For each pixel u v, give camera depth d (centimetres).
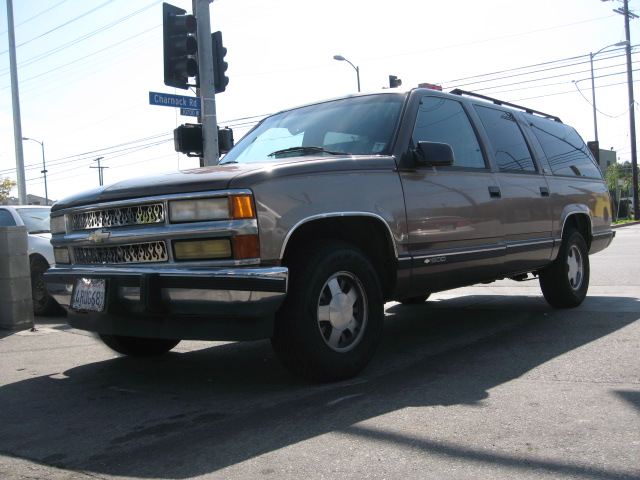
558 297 641
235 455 284
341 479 254
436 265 459
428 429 307
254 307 344
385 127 461
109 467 277
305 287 371
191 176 374
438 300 773
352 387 386
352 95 520
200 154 863
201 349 532
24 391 412
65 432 327
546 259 600
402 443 290
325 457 277
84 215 419
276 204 360
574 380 385
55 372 464
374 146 450
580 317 598
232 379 424
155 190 373
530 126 632
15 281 643
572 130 745
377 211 414
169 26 847
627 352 450
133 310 369
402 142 449
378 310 416
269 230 354
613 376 390
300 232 387
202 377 434
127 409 364
